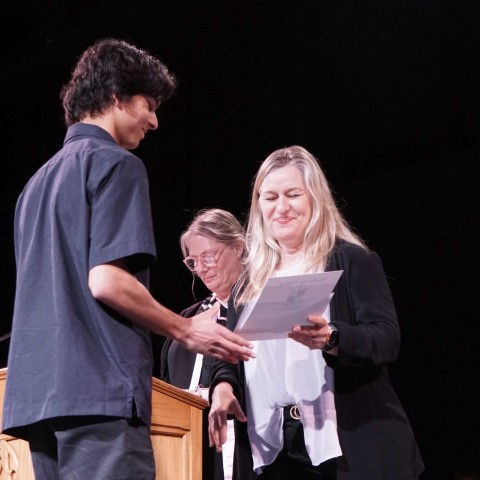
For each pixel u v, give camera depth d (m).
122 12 5.26
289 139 5.54
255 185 2.32
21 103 5.73
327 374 2.09
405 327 5.29
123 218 1.69
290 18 5.40
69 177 1.75
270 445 2.14
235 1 5.29
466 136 5.16
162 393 2.14
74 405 1.59
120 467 1.58
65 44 5.42
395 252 5.42
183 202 6.08
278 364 2.15
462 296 5.12
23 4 5.21
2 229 5.98
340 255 2.15
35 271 1.74
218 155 5.85
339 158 5.54
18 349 1.70
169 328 1.72
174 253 6.17
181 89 5.63
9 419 1.66
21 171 5.90
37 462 1.72
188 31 5.38
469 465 4.89
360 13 5.21
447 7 4.91
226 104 5.69
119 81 1.91
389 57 5.16
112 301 1.63
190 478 2.18
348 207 5.65
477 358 5.00
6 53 5.49
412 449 2.02
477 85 4.92
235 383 2.21
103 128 1.89
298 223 2.22
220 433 2.16
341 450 2.00
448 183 5.29
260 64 5.53
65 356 1.62
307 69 5.42
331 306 2.09
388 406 2.04
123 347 1.66
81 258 1.69
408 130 5.22
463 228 5.18
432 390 5.12
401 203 5.46
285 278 1.80
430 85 5.05
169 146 5.97
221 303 3.14
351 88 5.31
